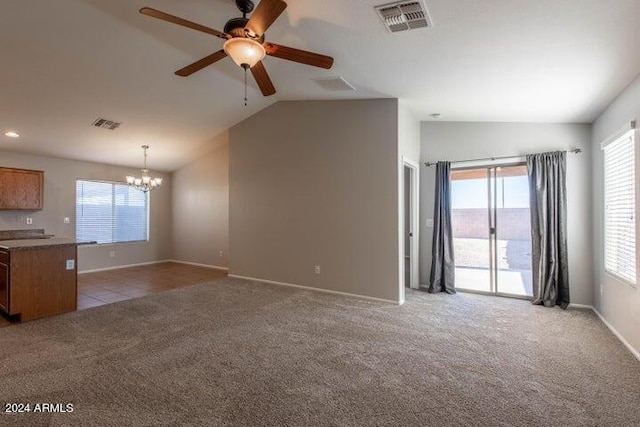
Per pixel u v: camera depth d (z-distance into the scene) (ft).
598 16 6.64
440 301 14.33
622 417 6.43
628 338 9.64
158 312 12.83
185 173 25.11
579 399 7.03
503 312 12.83
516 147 14.74
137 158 22.12
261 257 17.92
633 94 9.28
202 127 18.60
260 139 17.84
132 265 23.85
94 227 21.95
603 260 11.91
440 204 15.88
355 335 10.55
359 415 6.55
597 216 12.62
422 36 8.39
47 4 8.70
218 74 13.33
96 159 21.29
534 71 9.46
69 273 13.04
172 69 12.40
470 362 8.73
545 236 13.58
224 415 6.53
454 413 6.59
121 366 8.48
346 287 15.21
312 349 9.53
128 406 6.79
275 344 9.86
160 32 10.08
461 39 8.26
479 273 15.84
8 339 10.19
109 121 16.05
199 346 9.70
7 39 9.84
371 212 14.57
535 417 6.44
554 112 12.67
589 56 8.29
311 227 16.20
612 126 10.95
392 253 14.06
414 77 11.14
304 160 16.40
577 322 11.68
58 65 11.37
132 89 13.55
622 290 10.14
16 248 11.75
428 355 9.14
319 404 6.90
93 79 12.46
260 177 17.88
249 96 15.70
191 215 24.75
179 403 6.91
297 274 16.66
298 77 12.83
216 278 19.33
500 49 8.48
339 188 15.39
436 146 16.40
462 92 11.94
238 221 18.78
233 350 9.45
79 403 6.89
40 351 9.34
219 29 9.62
